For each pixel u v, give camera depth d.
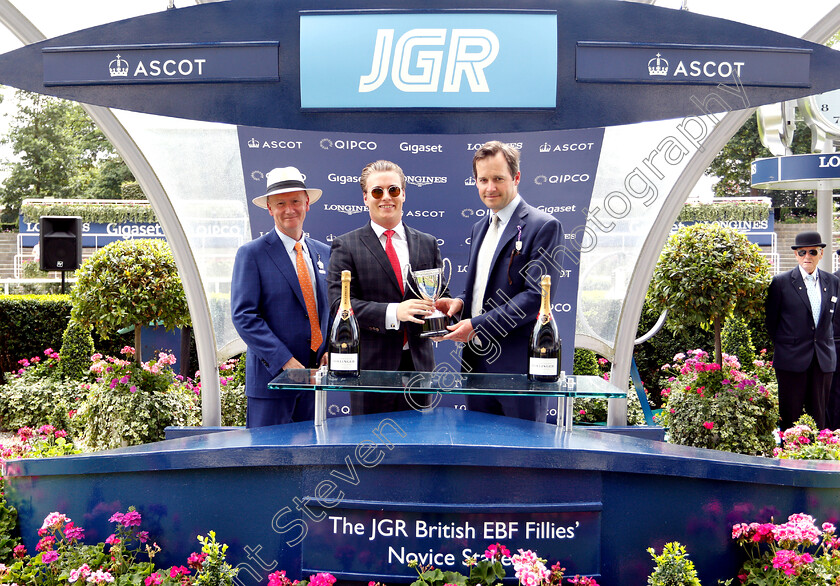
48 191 38.44
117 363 5.06
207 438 2.84
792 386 5.43
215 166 4.83
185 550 2.61
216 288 4.84
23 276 20.08
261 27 2.64
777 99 2.65
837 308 5.99
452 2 2.62
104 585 2.41
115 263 5.28
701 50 2.63
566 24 2.63
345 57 2.63
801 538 2.36
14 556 2.64
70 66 2.67
